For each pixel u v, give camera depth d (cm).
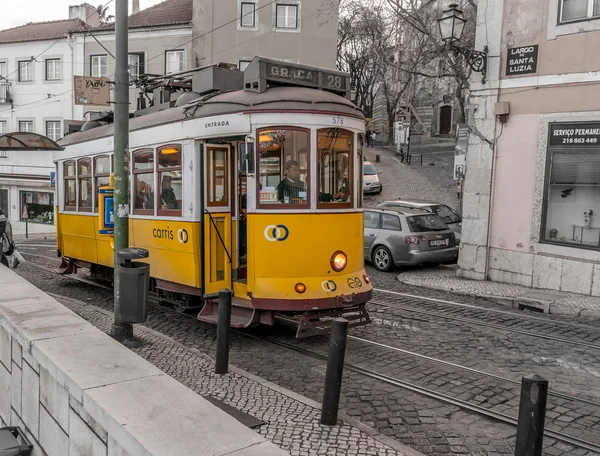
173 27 3081
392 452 434
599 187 1075
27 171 3538
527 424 346
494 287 1168
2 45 3553
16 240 2745
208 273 802
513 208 1208
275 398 544
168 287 894
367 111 5503
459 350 747
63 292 1170
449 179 3297
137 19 3231
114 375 401
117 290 707
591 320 929
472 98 1270
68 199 1257
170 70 3125
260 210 726
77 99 1181
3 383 557
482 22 1245
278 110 723
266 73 752
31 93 3509
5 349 549
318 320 738
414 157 4097
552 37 1132
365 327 859
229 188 830
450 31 1226
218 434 315
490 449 465
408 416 529
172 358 660
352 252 772
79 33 3288
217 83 865
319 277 736
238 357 707
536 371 667
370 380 624
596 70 1070
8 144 1231
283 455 293
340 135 759
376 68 4816
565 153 1122
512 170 1208
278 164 729
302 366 673
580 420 530
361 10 2430
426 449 464
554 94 1134
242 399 539
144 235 937
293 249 726
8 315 557
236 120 739
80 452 384
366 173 2930
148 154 923
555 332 848
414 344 772
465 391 595
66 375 400
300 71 786
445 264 1544
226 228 825
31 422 480
